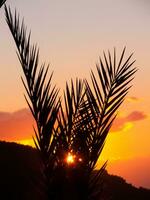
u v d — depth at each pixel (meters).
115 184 34.31
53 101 3.09
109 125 3.21
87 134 3.17
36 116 3.06
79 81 3.32
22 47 3.11
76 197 3.03
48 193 2.98
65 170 3.04
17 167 25.78
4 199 19.72
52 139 3.08
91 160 3.11
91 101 3.25
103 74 3.27
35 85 3.06
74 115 3.28
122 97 3.25
